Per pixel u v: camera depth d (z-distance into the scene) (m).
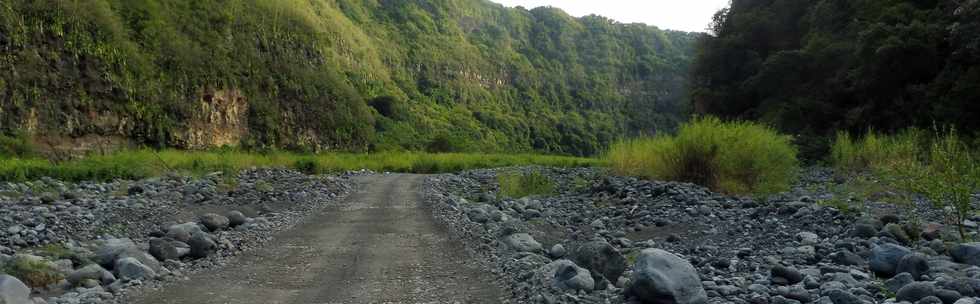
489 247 8.61
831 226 9.84
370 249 8.73
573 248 6.86
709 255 8.02
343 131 87.88
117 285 6.41
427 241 9.38
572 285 5.89
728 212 11.64
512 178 19.33
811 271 6.65
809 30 49.31
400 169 45.44
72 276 6.54
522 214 12.70
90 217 11.12
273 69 82.50
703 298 5.26
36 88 50.22
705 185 16.19
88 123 54.16
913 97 35.47
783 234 9.30
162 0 72.44
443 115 160.75
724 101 51.44
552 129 197.00
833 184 18.03
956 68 33.44
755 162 15.77
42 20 52.56
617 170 20.70
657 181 16.28
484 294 6.14
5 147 43.97
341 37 148.88
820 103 40.81
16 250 8.32
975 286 5.45
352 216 12.66
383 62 175.50
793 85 45.81
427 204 14.99
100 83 56.16
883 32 36.91
